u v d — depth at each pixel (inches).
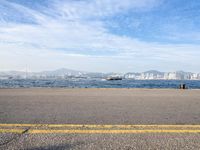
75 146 114.0
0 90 588.1
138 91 607.2
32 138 128.3
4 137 130.0
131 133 141.9
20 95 426.3
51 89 657.0
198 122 178.5
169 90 678.5
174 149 111.3
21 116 199.5
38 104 286.8
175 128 157.0
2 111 227.8
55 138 128.6
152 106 273.9
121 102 316.5
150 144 118.9
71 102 312.2
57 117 195.2
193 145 117.8
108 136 134.1
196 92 577.3
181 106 277.0
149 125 165.6
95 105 279.9
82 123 171.0
